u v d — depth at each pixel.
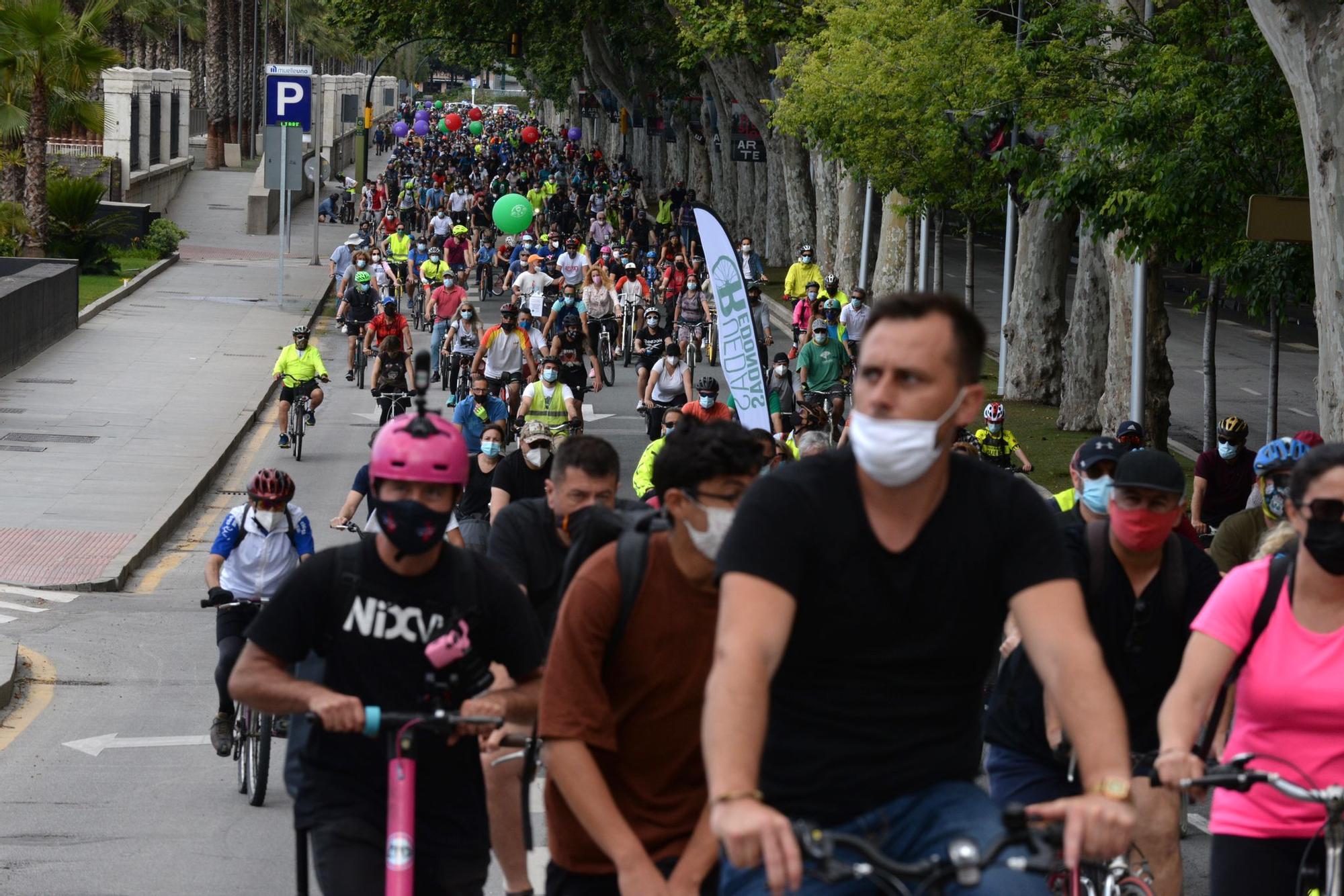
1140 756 10.84
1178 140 31.83
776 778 6.16
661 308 71.19
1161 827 10.84
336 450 47.09
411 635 8.66
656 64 120.88
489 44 116.81
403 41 113.75
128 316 71.75
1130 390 42.25
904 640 6.03
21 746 19.81
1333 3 21.69
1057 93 36.44
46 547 33.72
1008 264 60.78
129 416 49.34
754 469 7.88
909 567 5.95
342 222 125.25
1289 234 22.97
